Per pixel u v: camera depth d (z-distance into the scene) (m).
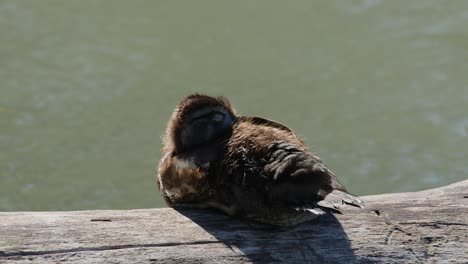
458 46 17.73
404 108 15.95
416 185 13.85
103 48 17.62
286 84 16.58
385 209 8.44
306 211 7.64
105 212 8.27
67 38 17.97
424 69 17.06
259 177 7.86
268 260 7.69
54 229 7.84
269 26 18.64
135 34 18.22
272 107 15.73
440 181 13.92
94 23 18.55
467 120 15.55
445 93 16.33
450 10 19.09
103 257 7.57
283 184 7.64
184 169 8.45
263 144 8.05
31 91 16.16
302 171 7.61
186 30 18.45
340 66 17.25
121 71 16.94
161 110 15.60
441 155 14.63
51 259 7.50
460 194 8.76
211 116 8.77
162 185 8.92
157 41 17.95
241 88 16.36
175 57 17.42
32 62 17.06
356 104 16.05
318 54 17.64
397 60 17.42
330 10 19.33
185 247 7.76
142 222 8.10
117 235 7.84
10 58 17.12
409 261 7.88
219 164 8.21
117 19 18.83
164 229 8.00
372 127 15.33
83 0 19.47
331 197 7.43
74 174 13.94
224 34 18.30
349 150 14.72
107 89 16.28
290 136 8.43
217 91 16.17
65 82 16.50
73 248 7.62
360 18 18.94
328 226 8.11
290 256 7.75
